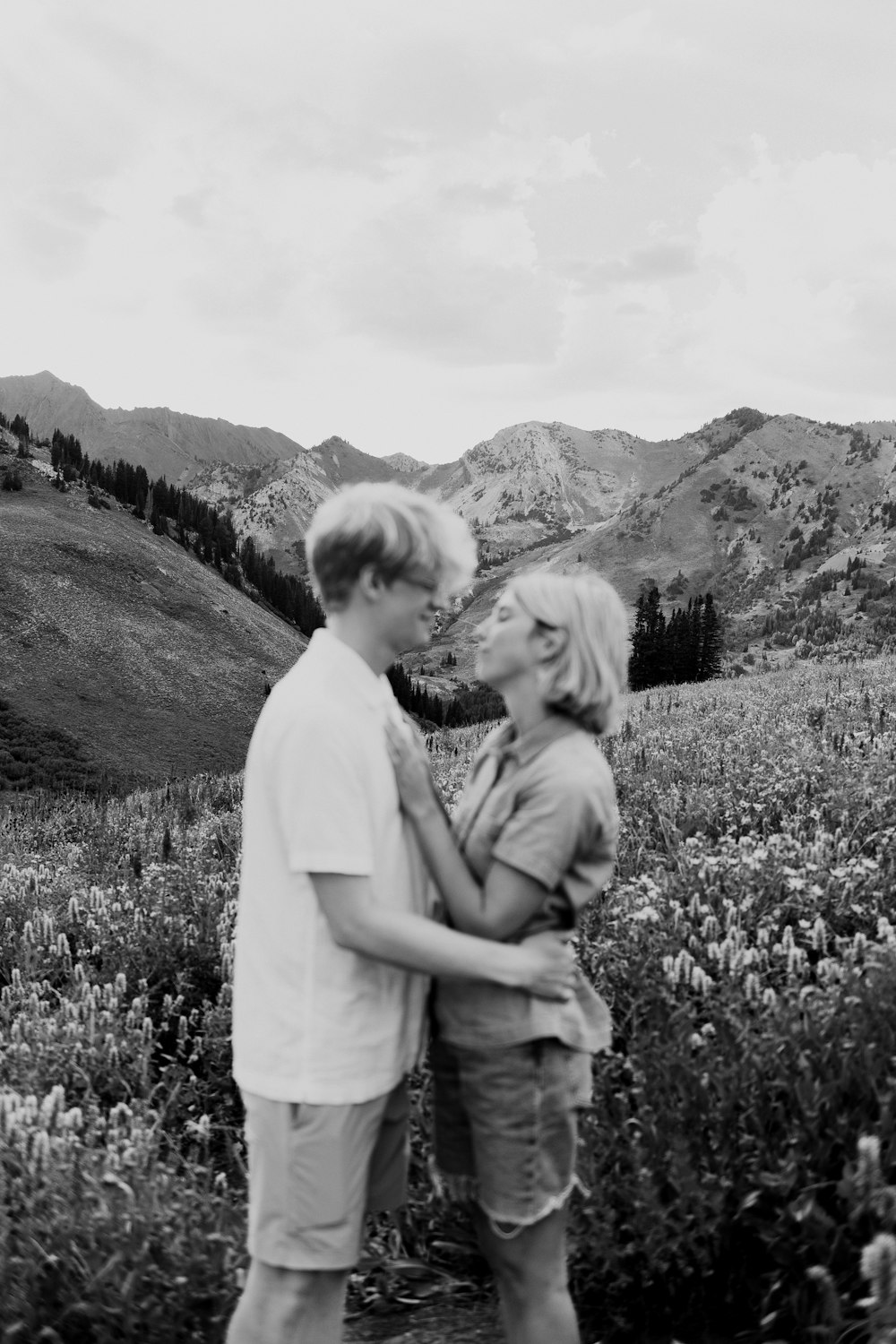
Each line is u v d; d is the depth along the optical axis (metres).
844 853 5.26
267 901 2.41
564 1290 2.58
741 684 26.50
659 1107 3.18
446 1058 2.62
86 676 168.62
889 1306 2.19
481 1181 2.49
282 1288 2.39
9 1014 5.59
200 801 20.69
